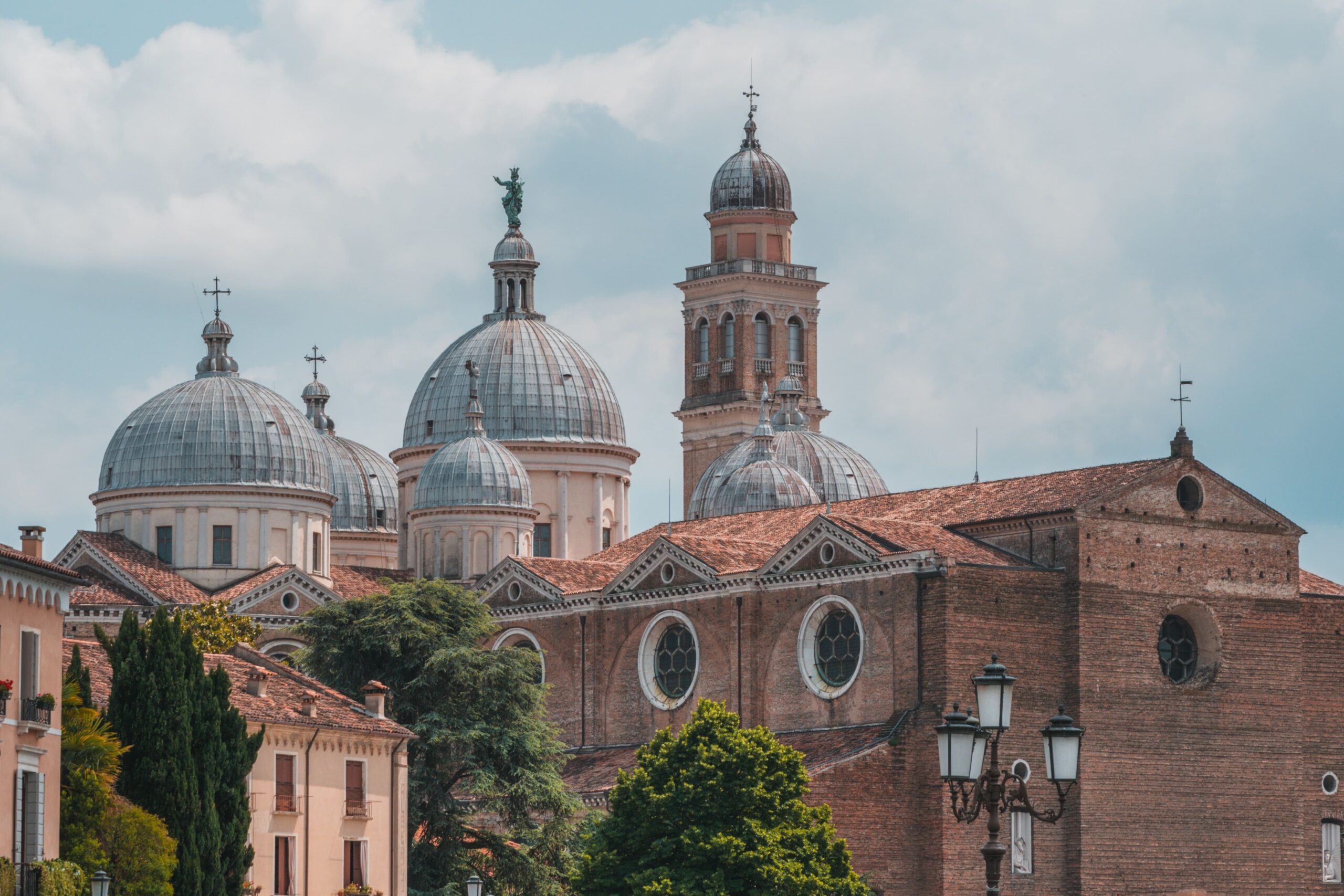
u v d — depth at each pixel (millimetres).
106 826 145125
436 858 195125
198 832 155125
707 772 177125
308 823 172250
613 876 178500
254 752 162000
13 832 130000
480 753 199875
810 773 198250
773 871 172000
